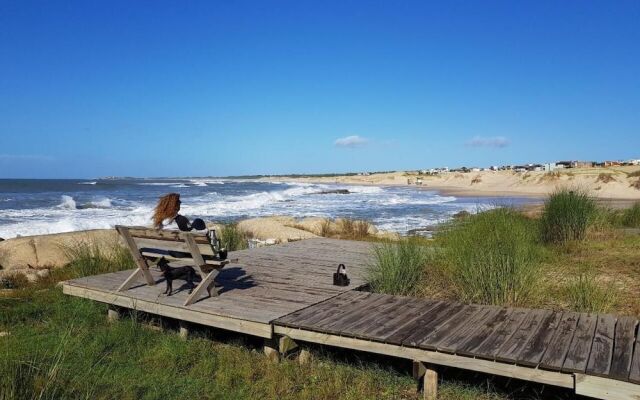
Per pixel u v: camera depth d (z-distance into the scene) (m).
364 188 83.94
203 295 6.47
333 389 4.62
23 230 21.48
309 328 5.03
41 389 4.00
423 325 5.04
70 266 10.24
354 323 5.14
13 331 6.25
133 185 90.12
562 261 9.19
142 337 5.93
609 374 3.68
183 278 6.69
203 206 37.50
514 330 4.80
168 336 5.99
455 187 86.25
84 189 69.94
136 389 4.54
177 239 6.04
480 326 4.96
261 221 17.23
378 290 7.05
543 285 6.91
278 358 5.32
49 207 35.97
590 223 11.77
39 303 7.55
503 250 6.82
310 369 5.07
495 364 4.12
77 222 24.33
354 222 18.22
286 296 6.39
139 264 6.79
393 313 5.53
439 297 6.88
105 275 7.83
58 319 6.65
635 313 6.11
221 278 7.54
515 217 11.71
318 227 17.44
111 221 25.70
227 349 5.61
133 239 6.63
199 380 4.82
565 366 3.86
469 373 4.93
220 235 11.84
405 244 7.96
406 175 133.62
